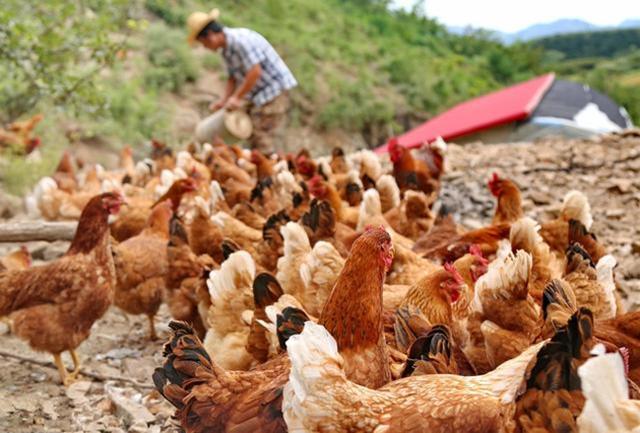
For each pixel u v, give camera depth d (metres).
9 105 10.44
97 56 9.34
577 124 10.74
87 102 9.63
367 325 3.26
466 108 12.67
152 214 5.62
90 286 4.84
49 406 4.67
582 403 2.33
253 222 5.62
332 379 2.73
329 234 5.00
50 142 12.79
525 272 3.83
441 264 4.95
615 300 4.33
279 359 3.41
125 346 5.36
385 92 20.45
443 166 7.29
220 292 4.36
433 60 23.45
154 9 19.11
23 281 4.82
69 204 7.31
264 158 7.43
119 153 14.36
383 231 3.34
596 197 7.27
